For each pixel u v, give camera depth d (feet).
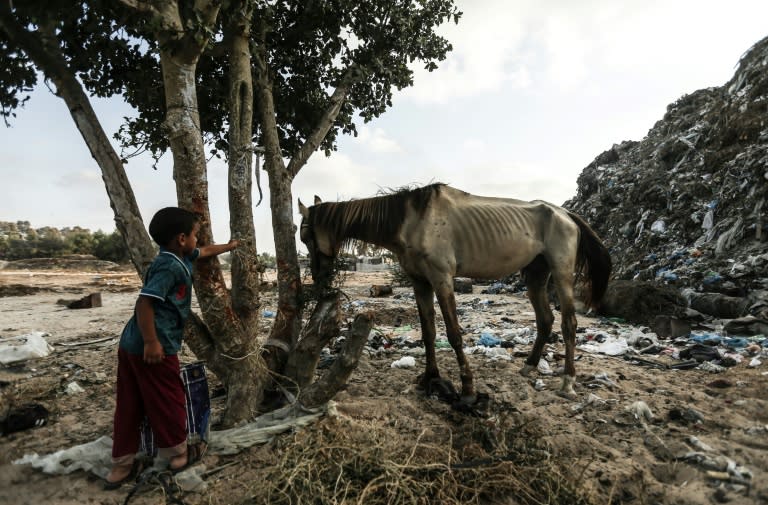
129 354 8.14
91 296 34.81
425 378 13.07
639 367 15.65
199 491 8.09
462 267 12.98
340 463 7.87
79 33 11.59
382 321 26.53
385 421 10.69
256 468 8.67
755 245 28.53
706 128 42.93
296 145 16.58
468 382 11.93
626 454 9.39
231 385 10.58
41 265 113.50
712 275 26.53
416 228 12.37
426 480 7.83
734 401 11.94
